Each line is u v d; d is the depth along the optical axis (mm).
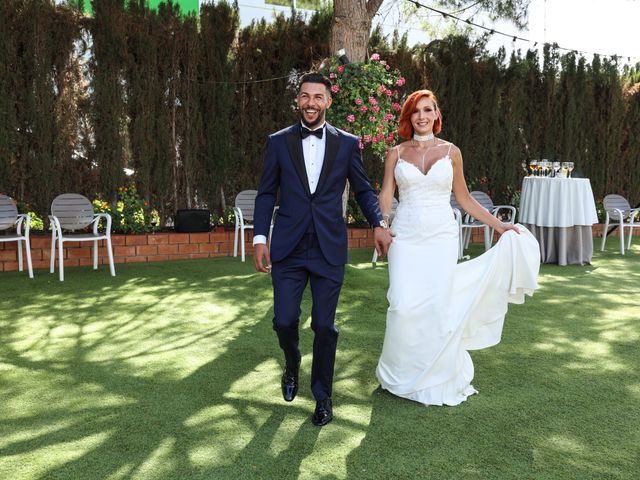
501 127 9711
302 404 3010
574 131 10148
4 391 3131
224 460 2426
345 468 2377
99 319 4570
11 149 6887
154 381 3305
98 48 7250
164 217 7996
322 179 2738
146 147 7656
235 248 7613
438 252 3133
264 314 4773
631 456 2506
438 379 3049
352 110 5867
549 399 3119
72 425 2732
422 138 3291
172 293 5473
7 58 6766
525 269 3287
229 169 8211
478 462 2439
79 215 6625
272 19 8664
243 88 8195
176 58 7758
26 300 5145
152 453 2475
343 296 5289
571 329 4469
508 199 9812
